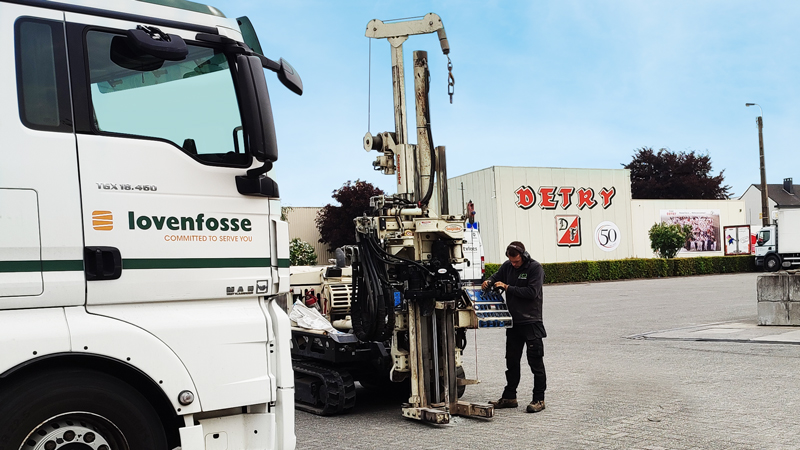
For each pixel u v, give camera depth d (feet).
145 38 13.64
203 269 14.64
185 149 14.70
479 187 129.18
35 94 13.25
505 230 124.57
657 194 215.31
